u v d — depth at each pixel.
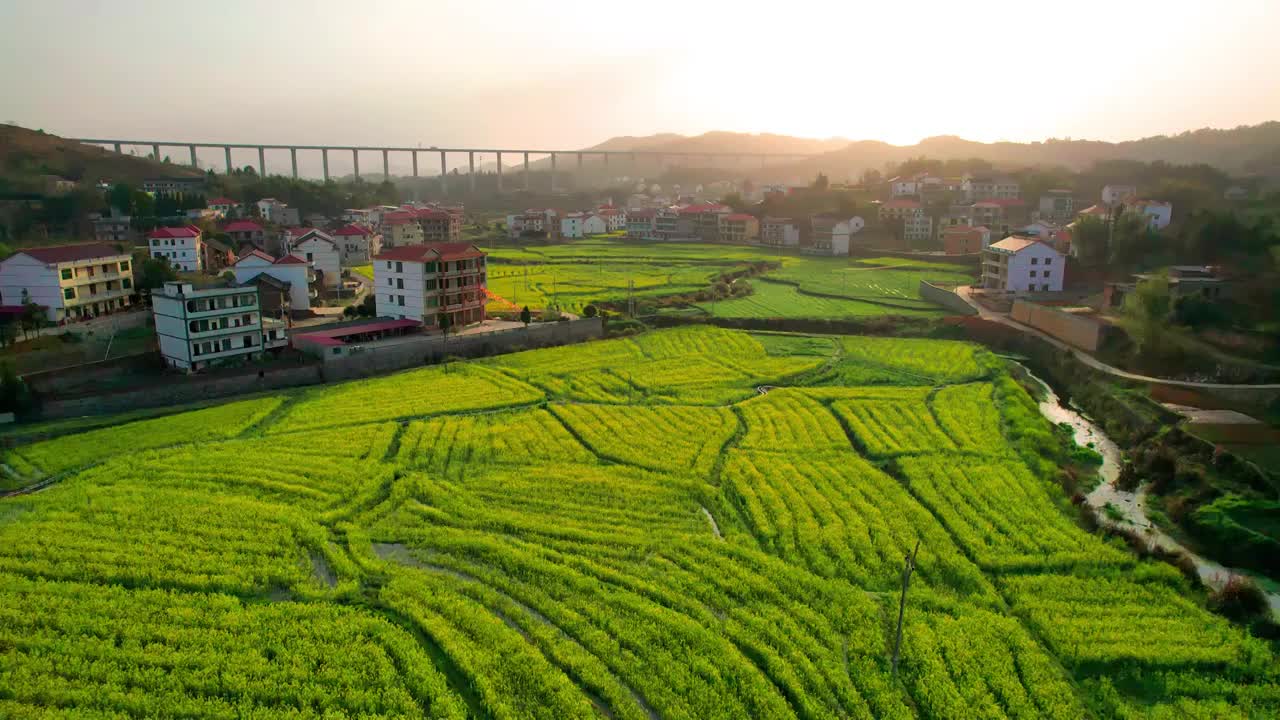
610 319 126.56
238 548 50.00
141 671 38.03
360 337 103.25
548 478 62.12
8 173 195.62
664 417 77.94
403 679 38.06
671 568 48.09
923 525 53.41
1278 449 65.62
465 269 114.94
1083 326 104.12
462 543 50.94
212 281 110.94
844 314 132.25
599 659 39.66
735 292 155.12
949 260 192.25
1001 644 40.59
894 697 36.62
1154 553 50.94
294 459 64.81
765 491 59.03
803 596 44.94
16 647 39.66
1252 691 37.69
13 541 50.09
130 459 64.38
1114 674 39.19
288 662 39.06
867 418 77.56
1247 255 127.62
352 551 49.84
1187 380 87.25
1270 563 49.84
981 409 81.25
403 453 67.06
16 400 74.19
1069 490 61.06
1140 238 138.62
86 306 102.56
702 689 36.94
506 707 35.84
